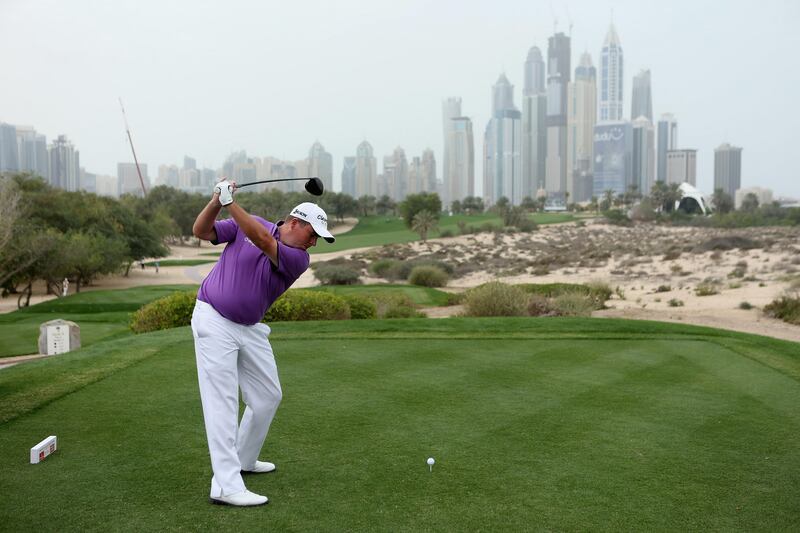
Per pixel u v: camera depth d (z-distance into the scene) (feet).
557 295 86.69
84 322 75.36
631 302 90.63
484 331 36.99
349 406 21.03
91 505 13.08
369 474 15.10
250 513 12.80
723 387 24.54
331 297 48.65
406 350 30.89
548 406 21.48
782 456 16.80
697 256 180.34
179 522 12.32
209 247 355.77
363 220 506.48
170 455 16.16
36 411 20.06
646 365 28.53
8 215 103.19
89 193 205.98
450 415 20.18
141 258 214.48
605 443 17.69
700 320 69.67
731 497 14.05
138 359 27.61
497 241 280.72
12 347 56.95
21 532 11.80
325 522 12.42
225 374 13.71
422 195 339.16
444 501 13.55
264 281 13.58
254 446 14.84
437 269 150.30
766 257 160.35
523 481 14.79
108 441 17.26
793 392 23.85
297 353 29.84
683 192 565.94
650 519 12.84
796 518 12.98
